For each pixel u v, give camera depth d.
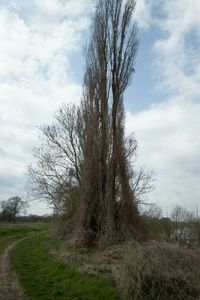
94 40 25.62
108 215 22.47
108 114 24.23
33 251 24.73
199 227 21.08
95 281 13.16
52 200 37.19
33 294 12.28
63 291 12.50
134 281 12.12
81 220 23.12
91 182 23.67
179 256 13.29
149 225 23.84
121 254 17.36
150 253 13.23
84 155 24.61
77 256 18.77
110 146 23.69
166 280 12.18
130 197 23.14
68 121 37.91
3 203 107.31
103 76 24.86
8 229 53.97
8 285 13.65
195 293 12.09
